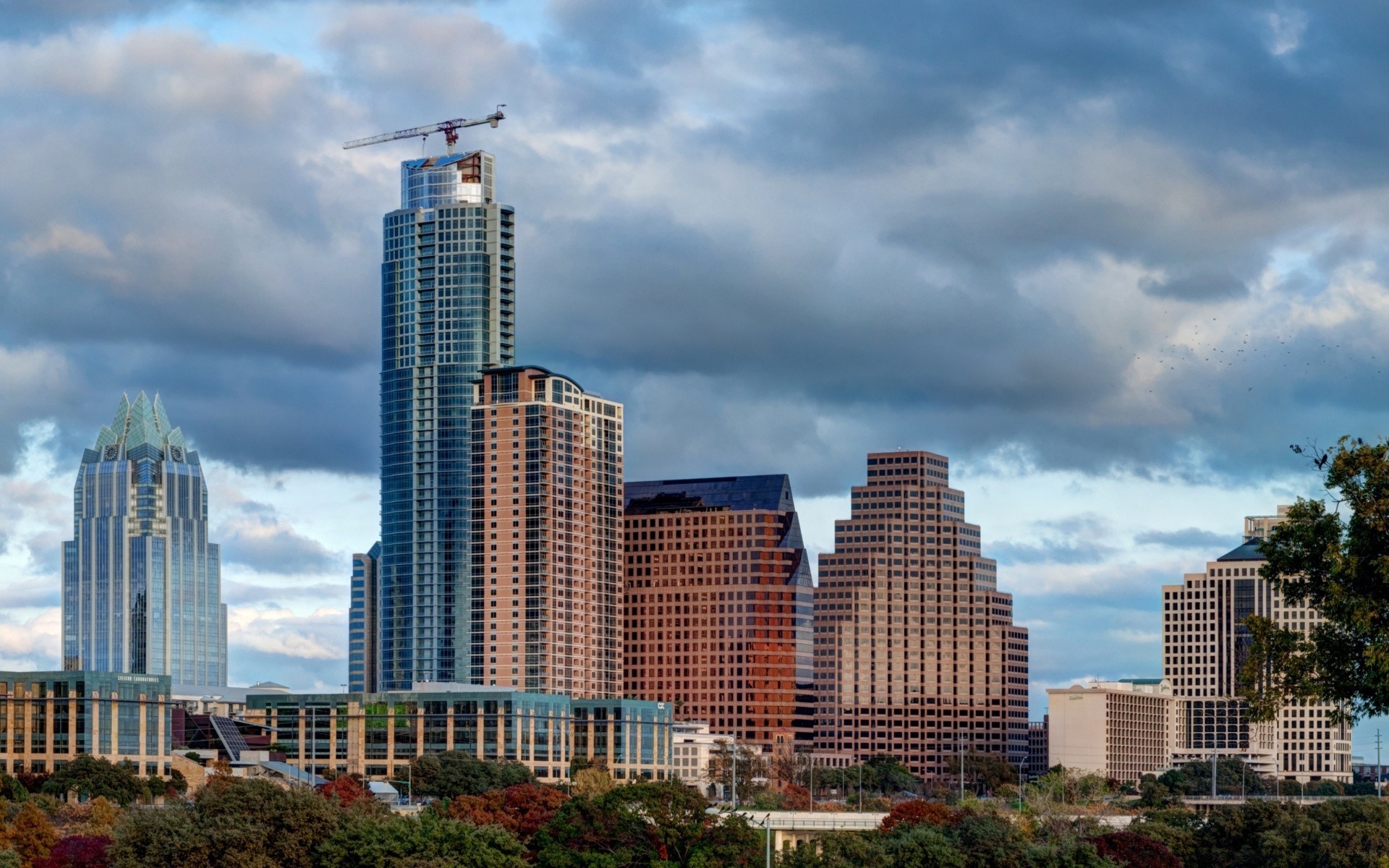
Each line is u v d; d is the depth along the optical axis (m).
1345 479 115.56
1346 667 115.88
